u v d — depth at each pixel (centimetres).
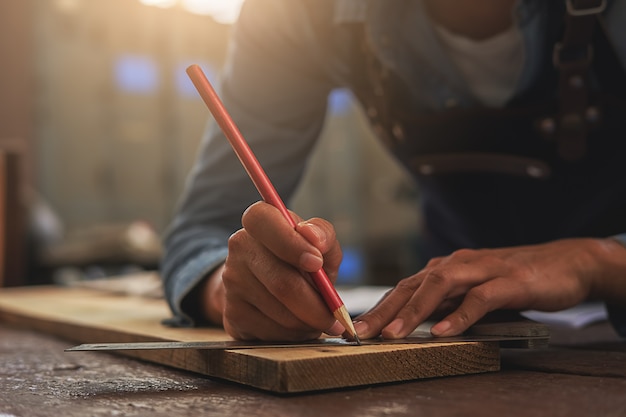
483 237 127
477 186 122
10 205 221
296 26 109
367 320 70
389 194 675
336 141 746
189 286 92
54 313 124
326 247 63
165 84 617
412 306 71
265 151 117
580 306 128
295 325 67
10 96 372
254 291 66
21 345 103
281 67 114
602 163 110
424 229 152
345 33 109
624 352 78
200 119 640
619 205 113
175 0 300
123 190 600
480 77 106
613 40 92
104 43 582
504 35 98
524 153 112
